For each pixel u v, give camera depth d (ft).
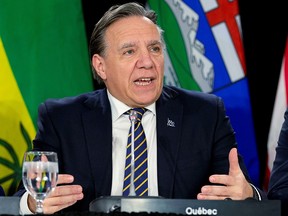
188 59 11.02
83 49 10.62
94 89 10.81
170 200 5.21
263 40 11.27
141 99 7.79
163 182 7.70
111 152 7.84
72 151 7.95
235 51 11.12
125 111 8.01
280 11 11.29
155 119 8.07
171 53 10.98
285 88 11.07
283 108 11.04
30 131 10.28
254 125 11.23
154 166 7.79
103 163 7.80
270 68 11.27
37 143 8.16
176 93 8.50
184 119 8.18
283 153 7.91
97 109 8.18
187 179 7.84
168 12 11.02
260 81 11.27
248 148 11.14
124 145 7.89
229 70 11.10
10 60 10.23
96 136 7.96
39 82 10.38
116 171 7.77
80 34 10.61
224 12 11.13
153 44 7.84
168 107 8.21
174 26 11.01
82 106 8.29
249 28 11.29
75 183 7.77
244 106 11.10
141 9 8.03
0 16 10.22
